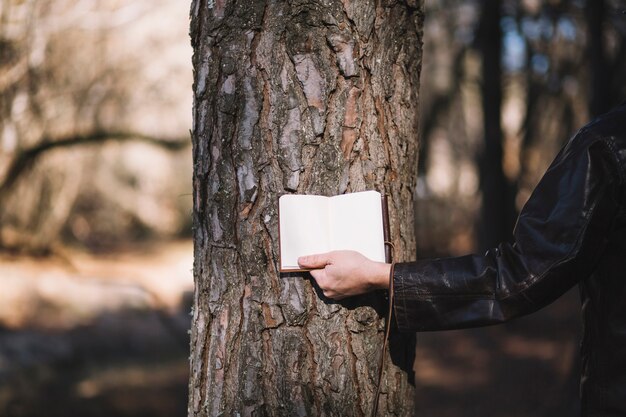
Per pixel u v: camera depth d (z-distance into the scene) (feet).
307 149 5.73
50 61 31.96
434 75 51.57
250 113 5.77
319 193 5.73
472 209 58.85
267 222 5.78
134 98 35.99
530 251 4.92
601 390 5.05
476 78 47.55
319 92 5.70
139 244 59.82
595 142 4.86
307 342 5.78
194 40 6.11
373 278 5.38
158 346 32.24
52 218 41.93
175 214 64.08
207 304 6.07
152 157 59.57
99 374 29.04
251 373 5.84
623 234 4.89
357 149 5.80
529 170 49.78
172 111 37.11
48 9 31.32
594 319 5.11
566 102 40.01
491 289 5.05
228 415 5.95
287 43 5.70
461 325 5.14
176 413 25.66
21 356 28.30
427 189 59.26
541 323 31.86
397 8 5.96
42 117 32.89
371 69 5.82
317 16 5.68
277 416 5.80
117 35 34.09
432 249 55.57
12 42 30.48
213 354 6.02
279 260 5.73
